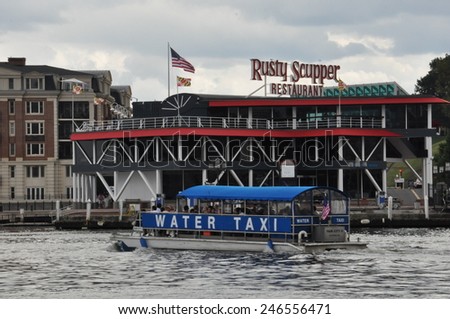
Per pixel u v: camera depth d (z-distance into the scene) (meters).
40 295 77.75
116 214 163.12
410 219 154.25
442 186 179.12
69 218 160.25
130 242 112.88
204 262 97.44
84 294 78.06
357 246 105.56
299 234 103.06
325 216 104.56
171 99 189.25
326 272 88.50
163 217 112.00
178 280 85.12
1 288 81.81
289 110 186.50
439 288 78.88
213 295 76.75
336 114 185.00
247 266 93.44
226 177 179.62
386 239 125.25
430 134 183.88
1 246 121.38
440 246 112.19
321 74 199.75
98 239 132.75
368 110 184.88
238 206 107.12
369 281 82.94
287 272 88.81
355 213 155.00
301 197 103.38
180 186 177.12
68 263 99.88
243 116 187.12
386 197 178.00
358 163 177.88
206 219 108.75
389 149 186.88
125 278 87.12
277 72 194.62
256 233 105.31
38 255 108.56
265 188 106.31
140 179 180.25
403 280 83.31
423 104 183.88
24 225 173.00
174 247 109.81
